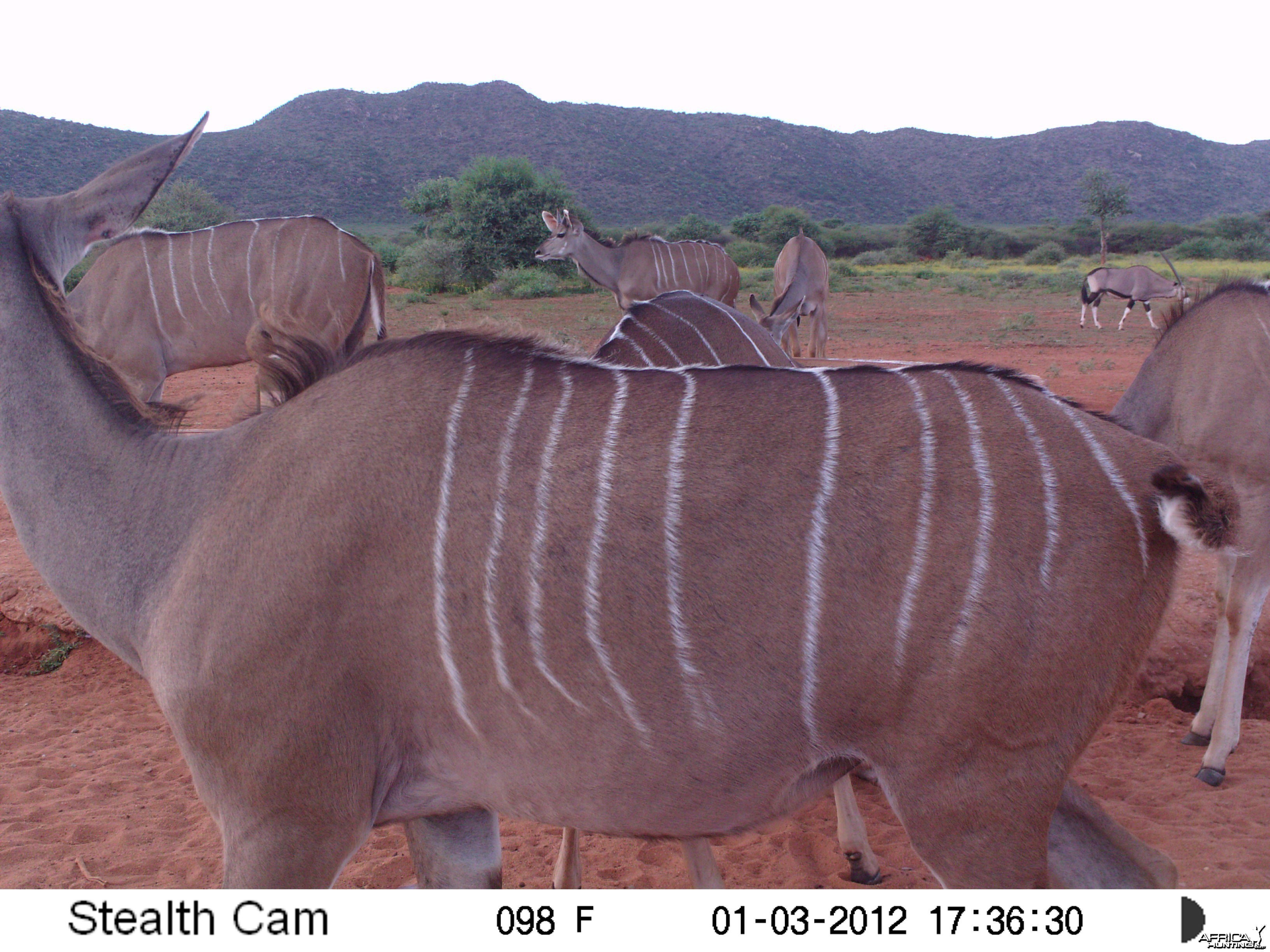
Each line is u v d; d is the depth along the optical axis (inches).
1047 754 77.7
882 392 82.1
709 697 77.8
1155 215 5270.7
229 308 310.5
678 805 81.8
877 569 76.4
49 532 94.2
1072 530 76.9
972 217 5305.1
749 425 80.6
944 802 78.1
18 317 92.9
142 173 94.7
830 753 79.7
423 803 88.6
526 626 79.2
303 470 85.2
